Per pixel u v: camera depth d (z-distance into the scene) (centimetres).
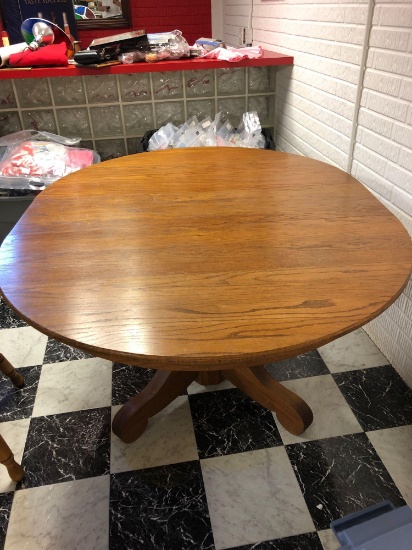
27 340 192
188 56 234
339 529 61
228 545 118
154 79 235
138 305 89
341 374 170
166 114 247
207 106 249
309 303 88
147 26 416
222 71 240
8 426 153
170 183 149
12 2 354
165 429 151
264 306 88
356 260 102
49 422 154
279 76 245
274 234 114
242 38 307
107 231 118
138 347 79
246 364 79
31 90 230
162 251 108
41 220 125
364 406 156
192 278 97
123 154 254
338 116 188
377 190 167
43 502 129
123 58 221
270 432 149
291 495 129
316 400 159
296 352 80
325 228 116
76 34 375
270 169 159
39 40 234
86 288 95
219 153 178
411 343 158
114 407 160
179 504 128
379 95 157
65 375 174
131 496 131
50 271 101
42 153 221
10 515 126
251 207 129
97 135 247
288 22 232
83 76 228
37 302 91
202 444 145
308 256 104
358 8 162
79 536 121
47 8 359
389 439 144
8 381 171
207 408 158
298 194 138
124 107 241
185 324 84
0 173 215
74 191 144
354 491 130
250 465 138
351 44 170
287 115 243
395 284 93
